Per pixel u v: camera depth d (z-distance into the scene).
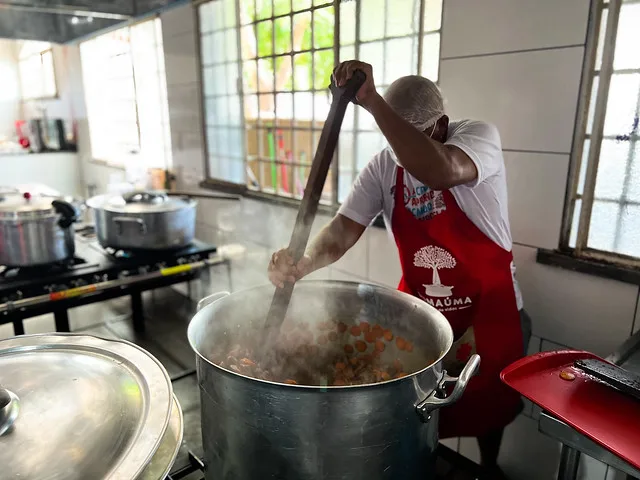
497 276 1.25
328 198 2.21
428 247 1.27
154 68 3.22
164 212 1.91
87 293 1.77
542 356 0.92
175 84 3.00
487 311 1.25
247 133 2.63
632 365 0.94
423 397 0.79
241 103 2.61
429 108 1.11
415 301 1.04
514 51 1.38
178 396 1.49
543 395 0.83
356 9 1.88
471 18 1.47
